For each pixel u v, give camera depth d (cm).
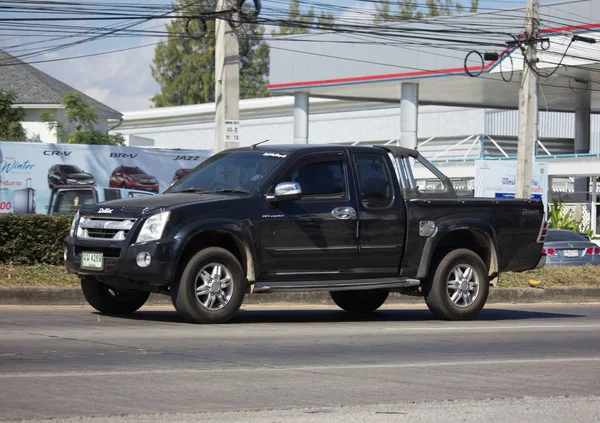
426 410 1375
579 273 4103
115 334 2120
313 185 2477
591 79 8350
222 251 2333
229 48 3984
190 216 2278
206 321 2327
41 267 3173
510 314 3098
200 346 1962
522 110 4784
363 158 2578
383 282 2544
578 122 10562
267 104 12912
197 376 1603
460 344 2167
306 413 1327
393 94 9481
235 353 1883
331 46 8838
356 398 1449
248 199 2369
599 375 1761
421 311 3127
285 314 2864
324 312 2983
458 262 2683
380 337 2252
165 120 13562
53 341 1988
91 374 1595
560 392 1563
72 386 1485
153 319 2466
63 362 1714
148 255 2231
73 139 7812
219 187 2488
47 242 3278
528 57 4816
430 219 2617
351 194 2514
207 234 2356
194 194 2430
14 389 1452
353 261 2509
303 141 9375
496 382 1645
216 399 1409
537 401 1475
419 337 2280
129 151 4844
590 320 2928
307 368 1725
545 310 3331
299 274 2436
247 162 2514
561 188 10756
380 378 1642
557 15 7544
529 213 2794
